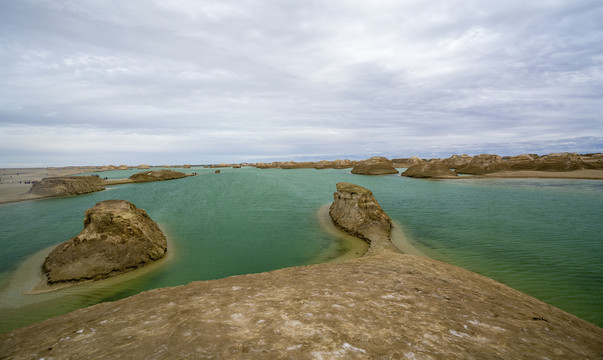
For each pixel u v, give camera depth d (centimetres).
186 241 1997
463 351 327
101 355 314
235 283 695
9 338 403
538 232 1952
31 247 1820
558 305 977
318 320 409
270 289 612
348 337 349
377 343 335
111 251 1446
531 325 455
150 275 1412
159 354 306
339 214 2466
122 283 1312
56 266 1344
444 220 2395
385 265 917
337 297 538
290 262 1590
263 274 812
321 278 723
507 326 436
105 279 1350
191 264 1568
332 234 2159
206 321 408
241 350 309
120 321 435
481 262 1430
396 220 2456
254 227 2362
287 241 1989
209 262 1599
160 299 561
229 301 519
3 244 1888
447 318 445
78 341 365
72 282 1288
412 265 938
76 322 454
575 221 2222
